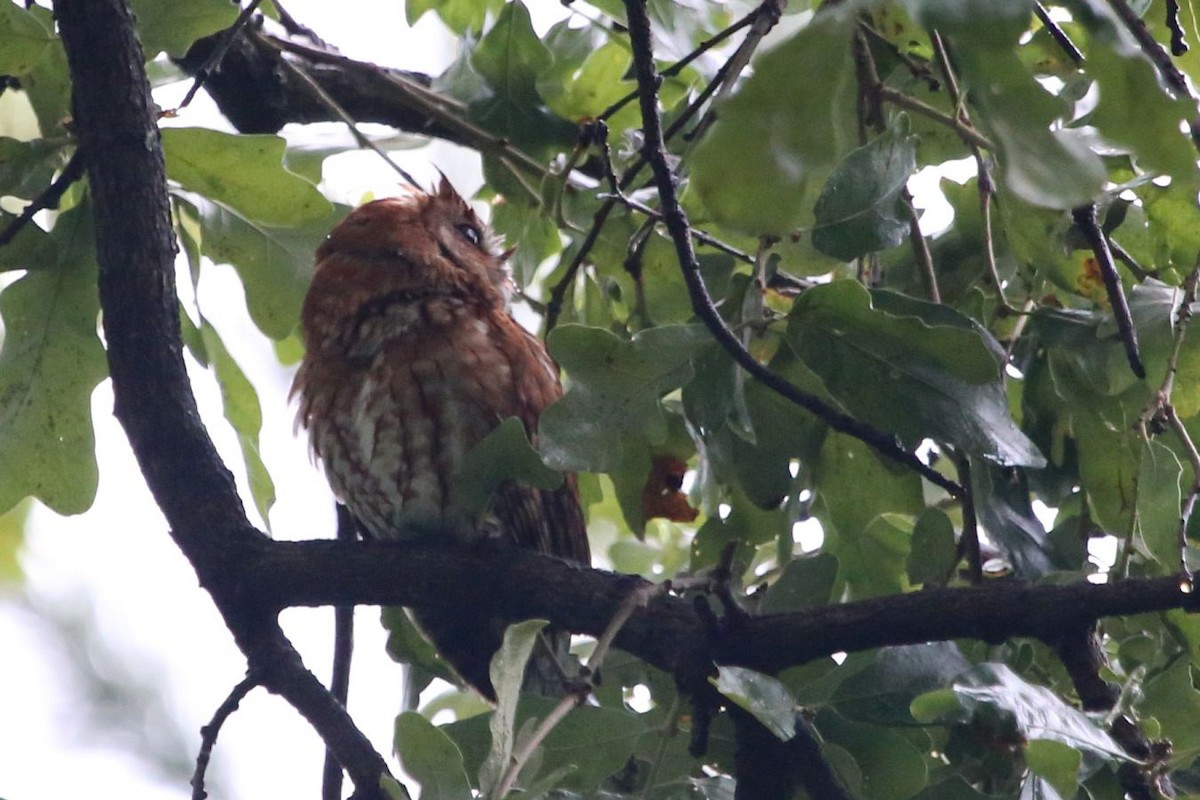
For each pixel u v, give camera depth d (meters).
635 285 7.52
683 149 7.74
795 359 6.35
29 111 9.59
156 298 6.50
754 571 8.12
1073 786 4.52
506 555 6.43
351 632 7.23
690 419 6.05
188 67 8.09
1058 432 6.75
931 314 5.89
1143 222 6.68
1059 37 6.03
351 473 7.50
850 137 6.58
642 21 5.34
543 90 7.91
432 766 4.61
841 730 5.78
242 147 6.78
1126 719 5.23
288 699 6.20
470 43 8.08
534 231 8.18
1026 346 6.83
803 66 2.48
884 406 5.71
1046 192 2.58
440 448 7.25
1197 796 4.84
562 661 7.38
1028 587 5.48
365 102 8.52
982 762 6.21
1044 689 4.88
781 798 5.78
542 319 8.37
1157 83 2.57
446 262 7.83
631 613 5.61
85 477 7.09
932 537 6.63
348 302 7.71
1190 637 6.03
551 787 5.08
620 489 7.12
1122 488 6.48
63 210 7.64
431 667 7.34
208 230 7.29
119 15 6.15
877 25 7.17
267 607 6.47
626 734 5.96
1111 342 6.35
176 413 6.59
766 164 2.54
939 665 5.73
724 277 7.27
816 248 5.79
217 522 6.56
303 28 8.80
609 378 5.73
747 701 5.18
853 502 6.84
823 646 5.63
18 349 6.93
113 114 6.25
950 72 6.39
